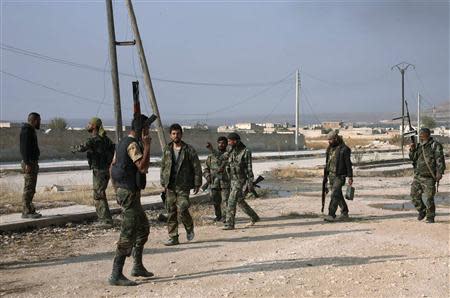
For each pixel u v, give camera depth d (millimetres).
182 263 8305
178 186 9773
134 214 7113
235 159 11547
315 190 21312
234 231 11273
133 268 7422
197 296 6414
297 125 63375
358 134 109375
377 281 7047
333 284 6898
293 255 8625
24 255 9086
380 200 17484
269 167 33938
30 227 11438
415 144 12367
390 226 11555
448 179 26141
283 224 12156
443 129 114625
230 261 8359
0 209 13211
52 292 6730
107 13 15219
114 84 15148
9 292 6762
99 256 9000
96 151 11562
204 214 13914
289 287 6770
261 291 6598
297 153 54281
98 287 6957
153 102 16531
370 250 9000
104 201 11734
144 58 16188
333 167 12625
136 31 15969
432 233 10641
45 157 39906
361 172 28984
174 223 9867
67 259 8758
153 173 28844
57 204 14289
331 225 11891
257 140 62344
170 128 9844
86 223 12438
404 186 22906
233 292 6555
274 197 18562
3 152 36344
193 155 9836
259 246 9531
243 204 11875
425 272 7504
